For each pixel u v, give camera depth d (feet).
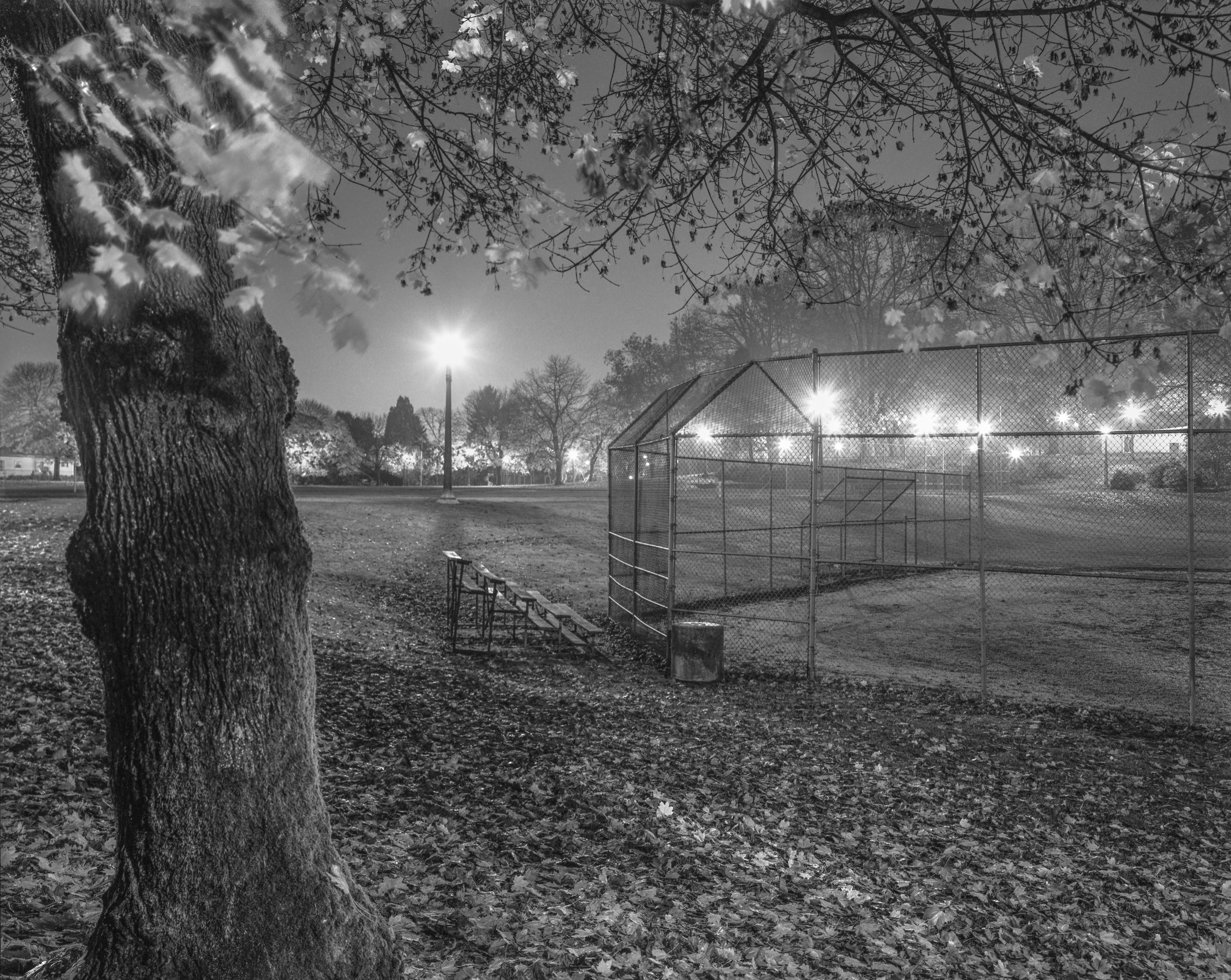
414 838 17.97
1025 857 21.42
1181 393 62.80
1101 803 25.36
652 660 43.65
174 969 9.25
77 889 13.65
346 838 17.31
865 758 28.60
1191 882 20.45
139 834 9.46
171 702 9.39
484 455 304.91
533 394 273.75
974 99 14.28
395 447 305.73
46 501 85.51
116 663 9.45
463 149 17.71
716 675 39.06
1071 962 16.02
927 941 16.16
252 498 9.79
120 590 9.29
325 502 104.83
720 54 16.62
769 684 39.19
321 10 13.23
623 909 15.60
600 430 271.69
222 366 9.52
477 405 310.45
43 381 171.63
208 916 9.39
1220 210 13.03
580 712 31.91
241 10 5.85
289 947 9.67
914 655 46.11
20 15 8.64
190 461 9.39
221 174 5.18
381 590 56.70
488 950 13.06
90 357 9.18
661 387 207.31
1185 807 25.23
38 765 19.94
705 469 130.31
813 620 39.99
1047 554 85.61
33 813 16.99
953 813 24.07
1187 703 36.65
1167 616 57.16
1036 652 46.88
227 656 9.55
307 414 261.85
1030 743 30.99
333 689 30.99
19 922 11.97
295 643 10.21
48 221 9.20
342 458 275.59
